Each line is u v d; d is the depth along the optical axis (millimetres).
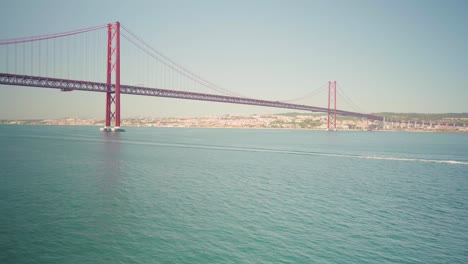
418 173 37562
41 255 14250
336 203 23047
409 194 26500
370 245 16016
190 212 20094
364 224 18812
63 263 13633
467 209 22297
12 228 17047
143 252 14719
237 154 55406
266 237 16578
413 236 17250
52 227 17297
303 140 106875
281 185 28812
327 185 29344
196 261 14023
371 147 78312
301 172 36625
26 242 15461
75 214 19359
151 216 19234
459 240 16875
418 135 178375
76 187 26203
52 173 32375
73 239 15883
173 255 14500
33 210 19984
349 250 15406
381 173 37031
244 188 27141
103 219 18594
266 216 19703
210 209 20797
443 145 90625
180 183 28562
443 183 31500
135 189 25812
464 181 32594
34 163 39188
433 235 17453
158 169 36125
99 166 37406
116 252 14664
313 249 15391
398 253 15250
